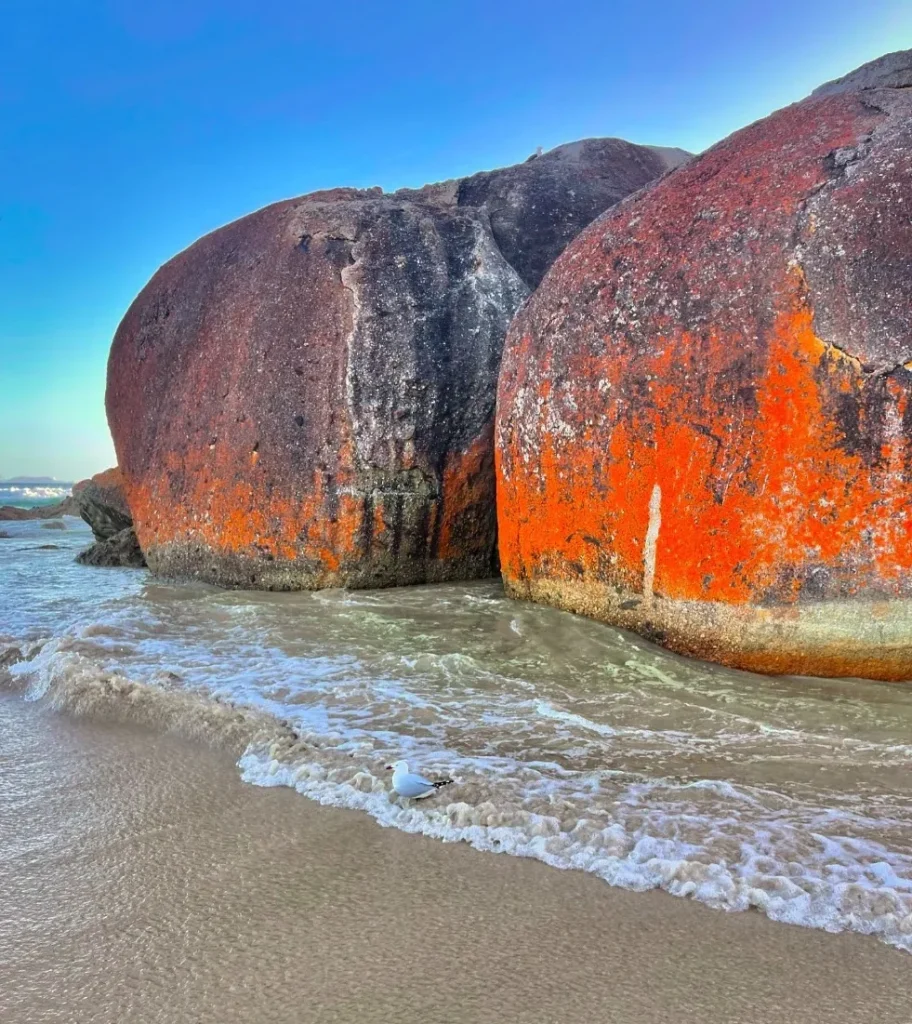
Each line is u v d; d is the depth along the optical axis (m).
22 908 1.93
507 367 4.73
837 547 3.33
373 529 5.43
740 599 3.52
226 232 6.79
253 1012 1.54
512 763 2.66
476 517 5.72
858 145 3.62
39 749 3.03
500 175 6.99
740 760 2.69
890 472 3.23
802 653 3.46
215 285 6.53
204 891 1.98
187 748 2.98
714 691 3.37
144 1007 1.57
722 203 3.84
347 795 2.47
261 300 6.01
